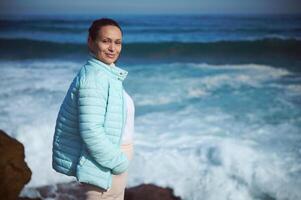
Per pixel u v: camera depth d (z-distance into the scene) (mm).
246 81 12234
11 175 4977
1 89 10719
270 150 6359
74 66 15875
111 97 1955
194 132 7434
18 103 9156
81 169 1984
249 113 8734
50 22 41562
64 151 2061
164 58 19594
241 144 6648
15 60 18766
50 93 10242
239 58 18766
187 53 20906
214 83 11992
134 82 12227
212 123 8023
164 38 25125
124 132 2182
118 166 2006
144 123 8062
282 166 5676
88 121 1884
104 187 2027
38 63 17234
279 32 25875
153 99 10102
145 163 5777
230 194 5043
